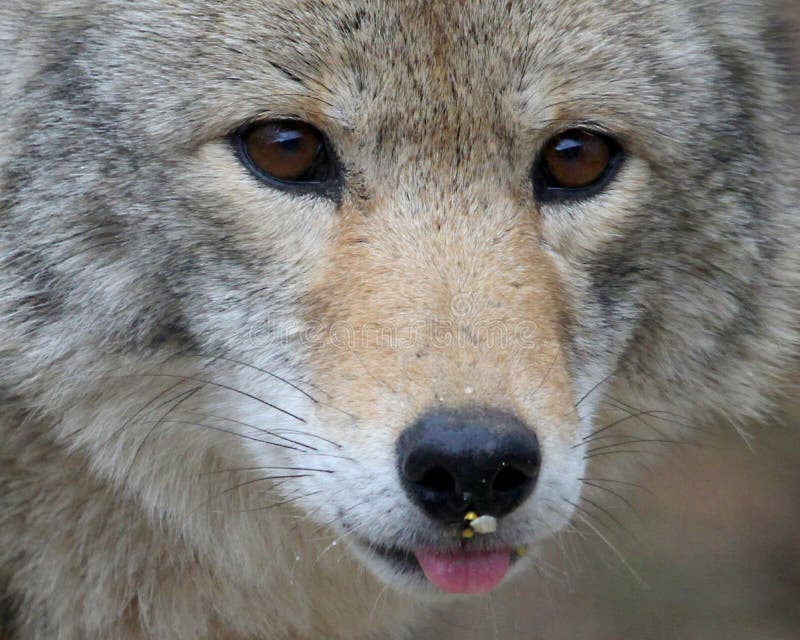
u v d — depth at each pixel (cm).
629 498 898
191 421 677
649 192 668
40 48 665
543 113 623
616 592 1162
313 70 606
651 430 762
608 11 645
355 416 577
